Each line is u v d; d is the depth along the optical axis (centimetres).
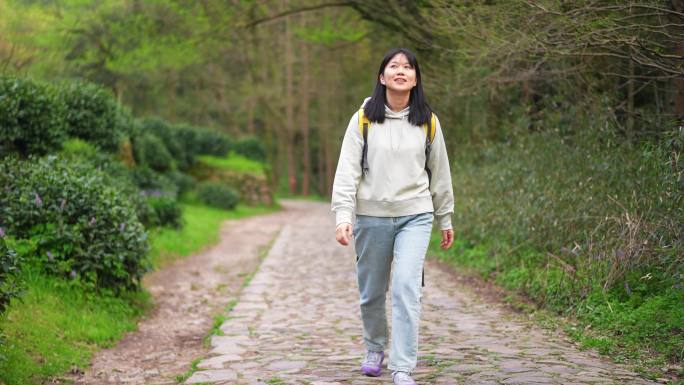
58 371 447
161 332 609
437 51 1001
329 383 378
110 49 1436
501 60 786
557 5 516
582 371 389
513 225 777
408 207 351
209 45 1361
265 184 2623
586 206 628
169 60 1379
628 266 525
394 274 347
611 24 495
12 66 1323
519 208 758
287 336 541
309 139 4691
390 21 1106
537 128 859
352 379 387
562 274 614
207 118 3759
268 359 460
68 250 605
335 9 1417
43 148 949
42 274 583
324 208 2844
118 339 562
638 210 538
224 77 3228
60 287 583
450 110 1229
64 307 561
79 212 638
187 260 1098
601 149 698
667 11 455
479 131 1199
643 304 511
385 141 350
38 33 1372
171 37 1285
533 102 955
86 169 798
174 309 722
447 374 388
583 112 775
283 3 1424
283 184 4834
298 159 5003
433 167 364
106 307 616
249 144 3045
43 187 629
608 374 382
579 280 587
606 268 550
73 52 1669
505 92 1079
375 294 372
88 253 614
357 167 353
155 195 1358
